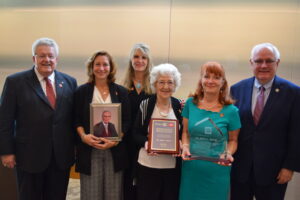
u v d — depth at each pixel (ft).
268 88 7.32
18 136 7.52
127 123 7.92
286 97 7.09
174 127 7.13
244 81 7.84
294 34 11.91
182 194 7.13
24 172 7.62
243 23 12.14
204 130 6.79
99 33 13.08
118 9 12.83
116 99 7.82
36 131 7.36
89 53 13.26
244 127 7.30
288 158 7.08
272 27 12.00
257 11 11.99
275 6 11.85
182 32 12.57
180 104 7.64
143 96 8.46
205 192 6.88
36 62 7.43
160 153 6.88
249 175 7.28
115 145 7.68
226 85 7.09
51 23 13.35
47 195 7.99
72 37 13.29
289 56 12.08
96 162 7.66
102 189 7.88
